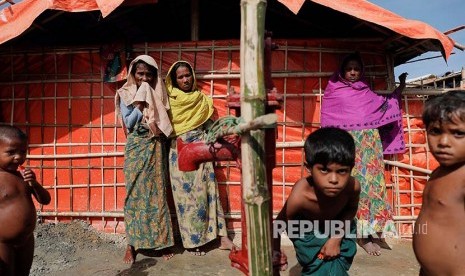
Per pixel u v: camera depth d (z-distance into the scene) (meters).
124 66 4.74
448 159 1.89
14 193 2.65
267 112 1.85
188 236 4.31
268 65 1.90
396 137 4.80
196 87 4.47
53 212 4.92
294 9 3.73
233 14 6.30
